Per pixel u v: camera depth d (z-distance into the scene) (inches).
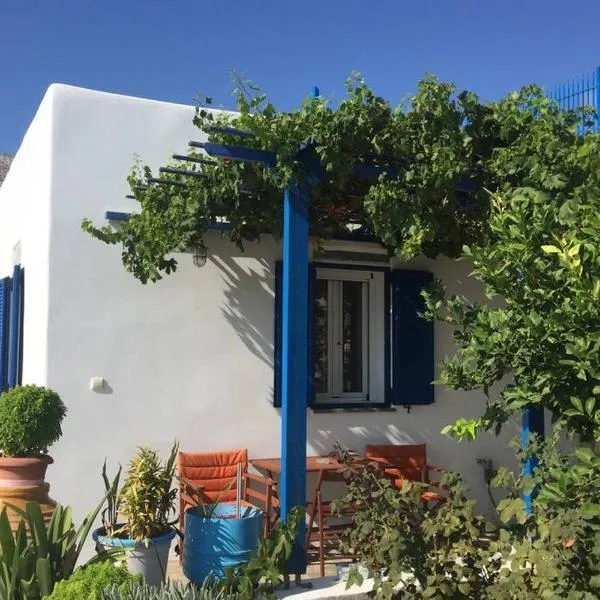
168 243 216.4
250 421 251.9
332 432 261.1
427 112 184.4
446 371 154.3
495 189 193.8
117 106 240.7
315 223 242.2
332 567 218.5
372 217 189.0
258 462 238.1
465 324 159.6
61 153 233.5
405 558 135.7
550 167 176.9
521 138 186.5
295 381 182.5
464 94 188.1
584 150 173.2
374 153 188.5
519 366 131.9
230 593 150.6
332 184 213.9
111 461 234.1
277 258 258.4
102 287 236.4
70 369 231.3
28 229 285.0
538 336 123.6
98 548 179.3
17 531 155.7
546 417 244.4
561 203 164.4
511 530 141.1
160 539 177.2
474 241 220.5
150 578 175.6
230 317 251.3
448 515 138.2
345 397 271.0
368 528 138.6
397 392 268.4
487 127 192.7
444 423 276.8
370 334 274.7
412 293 272.7
